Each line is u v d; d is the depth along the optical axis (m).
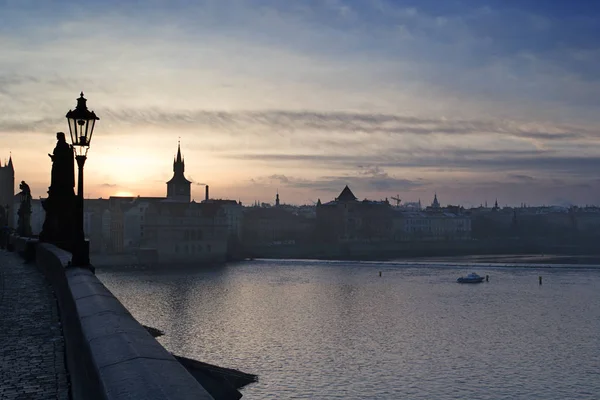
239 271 195.38
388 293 134.88
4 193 190.12
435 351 76.25
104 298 12.34
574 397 57.50
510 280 161.88
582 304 115.81
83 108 21.59
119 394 5.80
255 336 85.62
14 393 11.52
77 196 21.16
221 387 28.20
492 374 65.56
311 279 168.00
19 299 22.88
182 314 105.00
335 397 57.31
